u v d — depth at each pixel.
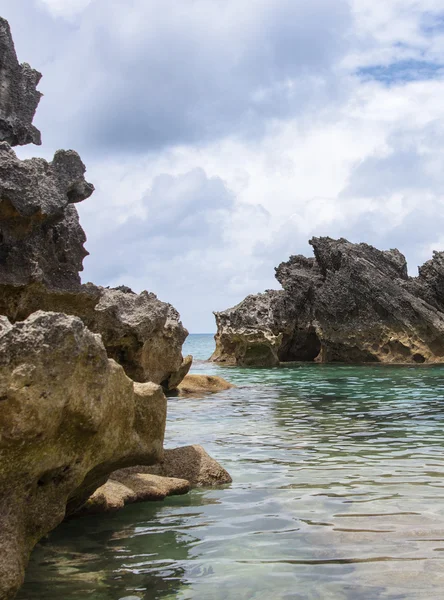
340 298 43.00
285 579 5.85
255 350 40.84
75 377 5.98
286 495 8.88
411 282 43.78
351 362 42.25
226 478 9.68
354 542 6.87
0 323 5.94
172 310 24.16
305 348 45.91
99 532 7.26
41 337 5.59
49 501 6.21
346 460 11.15
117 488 8.52
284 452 11.93
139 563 6.27
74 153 11.09
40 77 12.32
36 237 10.55
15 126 11.38
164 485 8.98
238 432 14.21
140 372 18.84
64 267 11.20
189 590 5.61
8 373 5.37
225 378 30.39
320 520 7.68
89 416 6.14
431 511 8.00
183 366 22.98
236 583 5.77
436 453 11.66
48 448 5.87
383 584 5.71
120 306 18.50
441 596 5.45
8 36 11.60
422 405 18.95
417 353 40.19
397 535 7.08
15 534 5.69
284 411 17.78
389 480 9.65
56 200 10.38
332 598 5.43
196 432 14.23
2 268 9.99
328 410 17.95
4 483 5.61
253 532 7.24
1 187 9.53
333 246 46.12
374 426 14.94
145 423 7.73
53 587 5.67
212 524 7.55
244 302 46.50
